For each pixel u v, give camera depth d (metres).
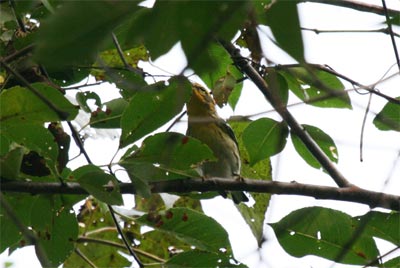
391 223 7.93
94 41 2.91
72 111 6.85
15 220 5.08
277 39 3.08
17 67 7.92
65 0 3.02
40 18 8.53
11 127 7.05
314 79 4.44
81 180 7.18
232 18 3.14
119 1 2.92
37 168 7.55
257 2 6.26
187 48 3.08
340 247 7.92
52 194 7.57
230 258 8.31
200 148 7.39
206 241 8.45
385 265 7.89
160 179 7.59
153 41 3.19
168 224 8.46
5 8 8.20
